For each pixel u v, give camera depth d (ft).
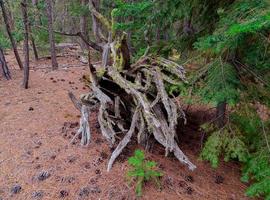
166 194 15.67
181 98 19.69
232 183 17.90
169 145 17.33
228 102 16.34
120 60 20.48
